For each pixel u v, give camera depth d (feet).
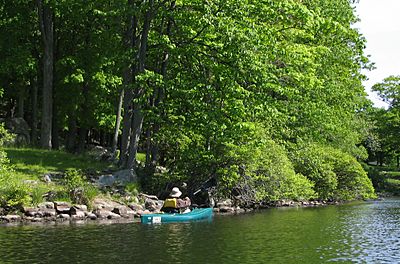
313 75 103.50
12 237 51.31
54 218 64.44
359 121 175.52
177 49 83.71
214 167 84.53
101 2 95.14
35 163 82.69
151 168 89.04
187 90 81.66
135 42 90.27
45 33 102.94
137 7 82.38
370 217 79.15
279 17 86.99
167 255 43.83
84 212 66.59
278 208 95.76
